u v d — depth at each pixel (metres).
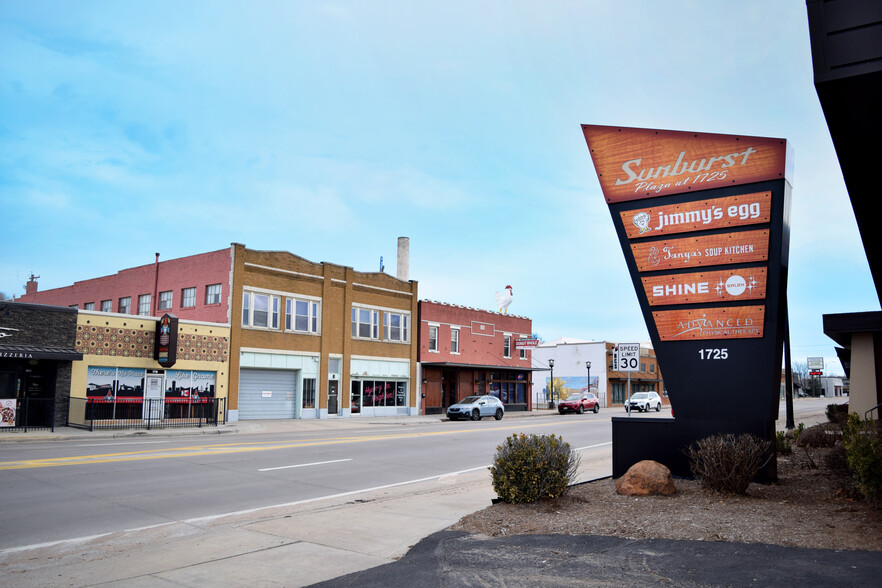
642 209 11.41
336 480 13.51
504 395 51.34
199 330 30.81
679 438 10.88
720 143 10.77
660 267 11.23
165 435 24.73
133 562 7.09
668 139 11.18
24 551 7.71
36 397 25.41
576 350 70.31
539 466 9.21
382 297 41.53
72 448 18.56
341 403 37.94
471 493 11.88
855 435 8.72
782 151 10.28
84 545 8.02
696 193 10.96
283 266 35.28
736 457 9.13
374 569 6.53
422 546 7.41
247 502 10.94
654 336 11.25
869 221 7.93
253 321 33.69
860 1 5.61
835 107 5.96
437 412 44.59
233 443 20.67
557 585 5.51
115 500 10.84
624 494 9.45
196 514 9.90
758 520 7.39
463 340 47.59
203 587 6.12
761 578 5.32
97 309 42.62
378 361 40.72
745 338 10.52
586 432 27.09
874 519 7.31
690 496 9.11
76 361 26.39
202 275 34.34
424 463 16.55
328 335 37.34
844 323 21.30
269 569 6.70
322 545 7.73
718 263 10.77
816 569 5.46
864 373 21.55
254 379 33.81
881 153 6.48
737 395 10.51
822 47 5.70
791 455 14.47
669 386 11.06
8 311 24.50
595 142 11.79
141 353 28.61
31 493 11.23
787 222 10.67
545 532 7.45
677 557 6.07
